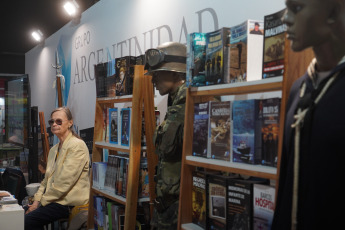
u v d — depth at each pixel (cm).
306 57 176
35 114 599
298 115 141
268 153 194
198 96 257
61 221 431
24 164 704
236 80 215
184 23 362
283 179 151
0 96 1002
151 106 321
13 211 338
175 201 266
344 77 131
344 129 126
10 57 992
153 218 282
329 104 131
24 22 828
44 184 455
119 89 350
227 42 221
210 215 229
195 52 240
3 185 501
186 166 249
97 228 379
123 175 337
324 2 133
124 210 333
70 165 413
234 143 211
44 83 839
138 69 317
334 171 128
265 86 189
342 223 128
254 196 196
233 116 212
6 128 803
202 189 238
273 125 190
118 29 500
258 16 271
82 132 610
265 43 194
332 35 136
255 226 195
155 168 296
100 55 556
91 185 396
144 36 437
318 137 132
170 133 261
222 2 309
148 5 426
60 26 819
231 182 211
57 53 696
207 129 234
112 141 365
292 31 139
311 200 134
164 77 280
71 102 664
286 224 143
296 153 140
